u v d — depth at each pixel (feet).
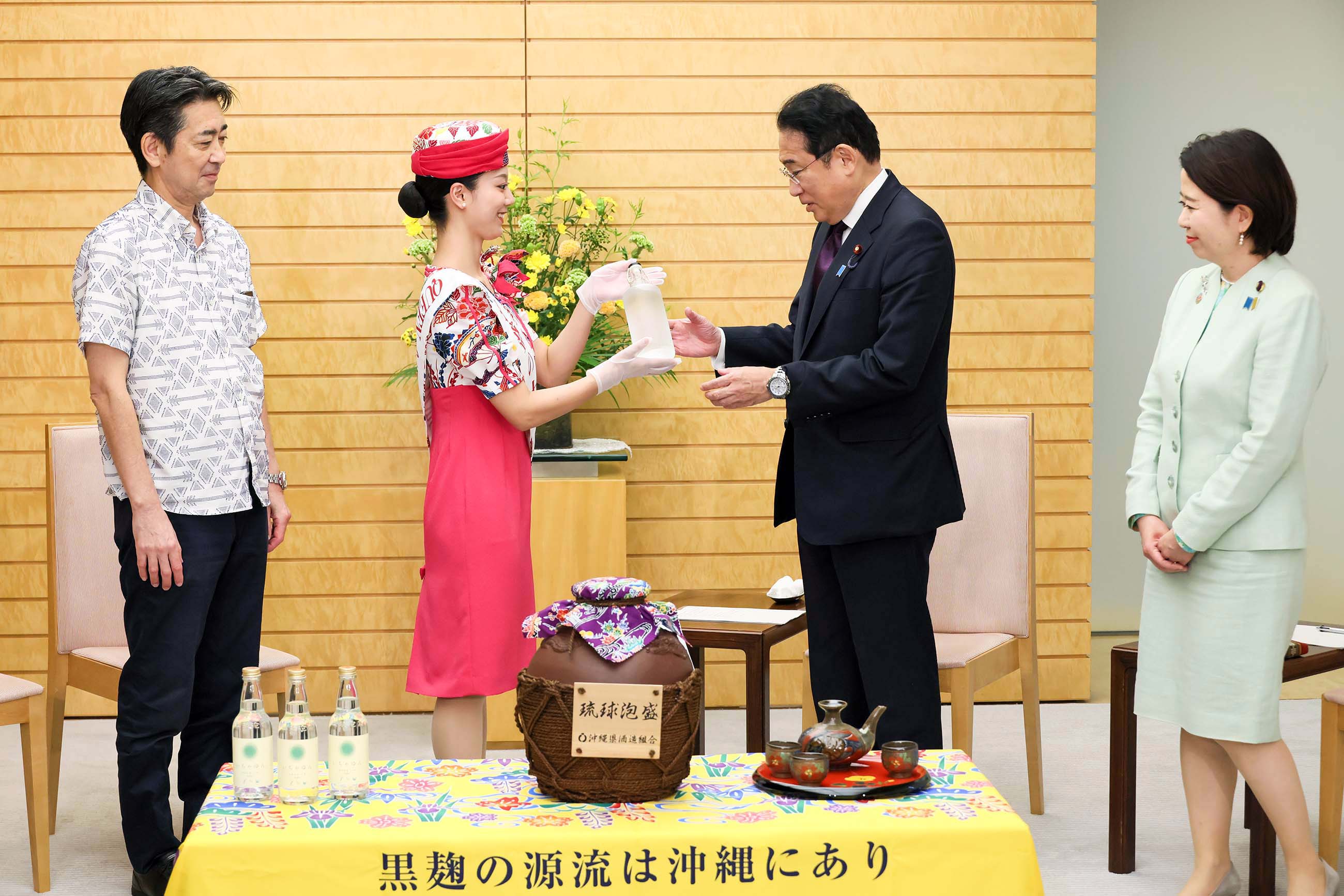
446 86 14.21
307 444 14.44
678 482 14.65
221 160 9.29
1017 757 12.89
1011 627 11.28
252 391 9.70
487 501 8.16
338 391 14.43
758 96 14.34
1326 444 17.88
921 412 8.68
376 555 14.53
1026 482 11.31
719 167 14.39
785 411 14.58
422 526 14.55
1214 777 8.98
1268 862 9.09
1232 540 8.37
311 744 6.25
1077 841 10.61
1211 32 17.35
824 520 8.61
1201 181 8.32
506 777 6.66
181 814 11.15
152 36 14.05
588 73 14.28
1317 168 17.53
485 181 8.15
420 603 8.48
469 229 8.24
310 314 14.34
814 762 6.30
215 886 5.66
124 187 14.17
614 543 13.14
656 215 14.40
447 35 14.19
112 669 10.57
